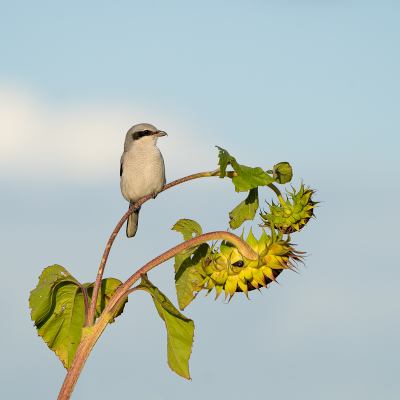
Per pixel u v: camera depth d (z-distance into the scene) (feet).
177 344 20.15
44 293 22.68
